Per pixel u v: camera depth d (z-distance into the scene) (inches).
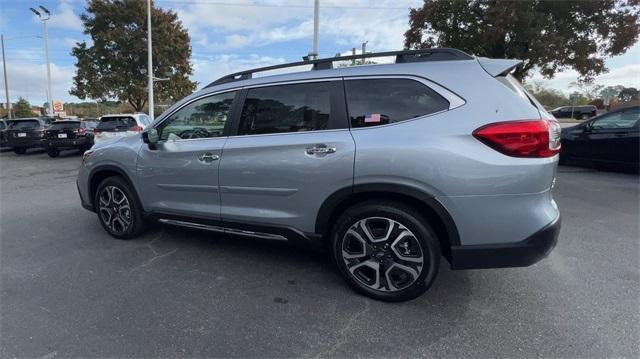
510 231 101.5
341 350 93.9
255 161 127.1
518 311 110.3
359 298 118.6
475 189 101.1
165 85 1178.0
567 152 381.1
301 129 123.0
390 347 94.7
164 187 150.8
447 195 103.2
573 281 128.5
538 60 584.1
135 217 164.6
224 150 133.3
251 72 138.6
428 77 109.9
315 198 119.3
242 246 162.4
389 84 114.0
